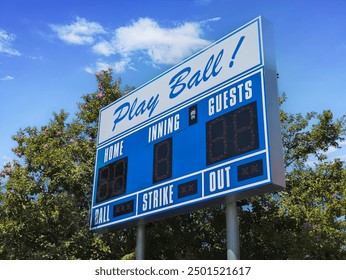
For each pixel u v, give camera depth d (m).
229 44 9.97
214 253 14.43
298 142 17.55
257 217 14.08
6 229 13.49
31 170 15.52
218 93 9.69
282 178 7.95
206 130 9.54
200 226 14.87
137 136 11.68
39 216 13.82
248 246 14.05
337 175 15.61
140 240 11.00
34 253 13.38
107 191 11.94
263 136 8.23
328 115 17.00
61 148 16.83
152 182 10.46
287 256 13.22
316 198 14.95
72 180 15.36
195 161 9.49
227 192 8.45
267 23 9.44
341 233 13.55
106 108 13.66
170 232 14.67
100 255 14.49
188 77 10.79
